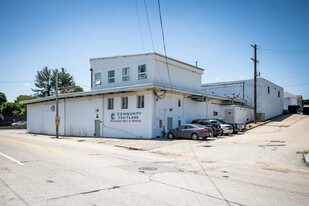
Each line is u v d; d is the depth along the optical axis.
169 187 6.54
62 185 6.62
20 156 11.77
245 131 28.14
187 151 14.60
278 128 30.09
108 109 25.84
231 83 43.28
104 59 28.80
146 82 24.66
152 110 22.19
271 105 44.88
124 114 24.28
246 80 41.72
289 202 5.47
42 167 9.07
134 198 5.59
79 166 9.33
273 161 11.22
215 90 45.22
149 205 5.14
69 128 30.31
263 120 39.81
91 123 27.58
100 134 26.45
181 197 5.70
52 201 5.35
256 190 6.38
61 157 11.57
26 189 6.25
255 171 9.02
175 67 27.28
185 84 28.66
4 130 46.56
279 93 50.66
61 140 23.27
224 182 7.19
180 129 20.88
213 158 12.16
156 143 18.59
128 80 26.28
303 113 49.50
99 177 7.56
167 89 22.45
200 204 5.25
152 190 6.24
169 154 13.82
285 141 18.55
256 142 18.28
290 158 11.88
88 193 5.94
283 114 51.41
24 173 8.05
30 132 38.25
